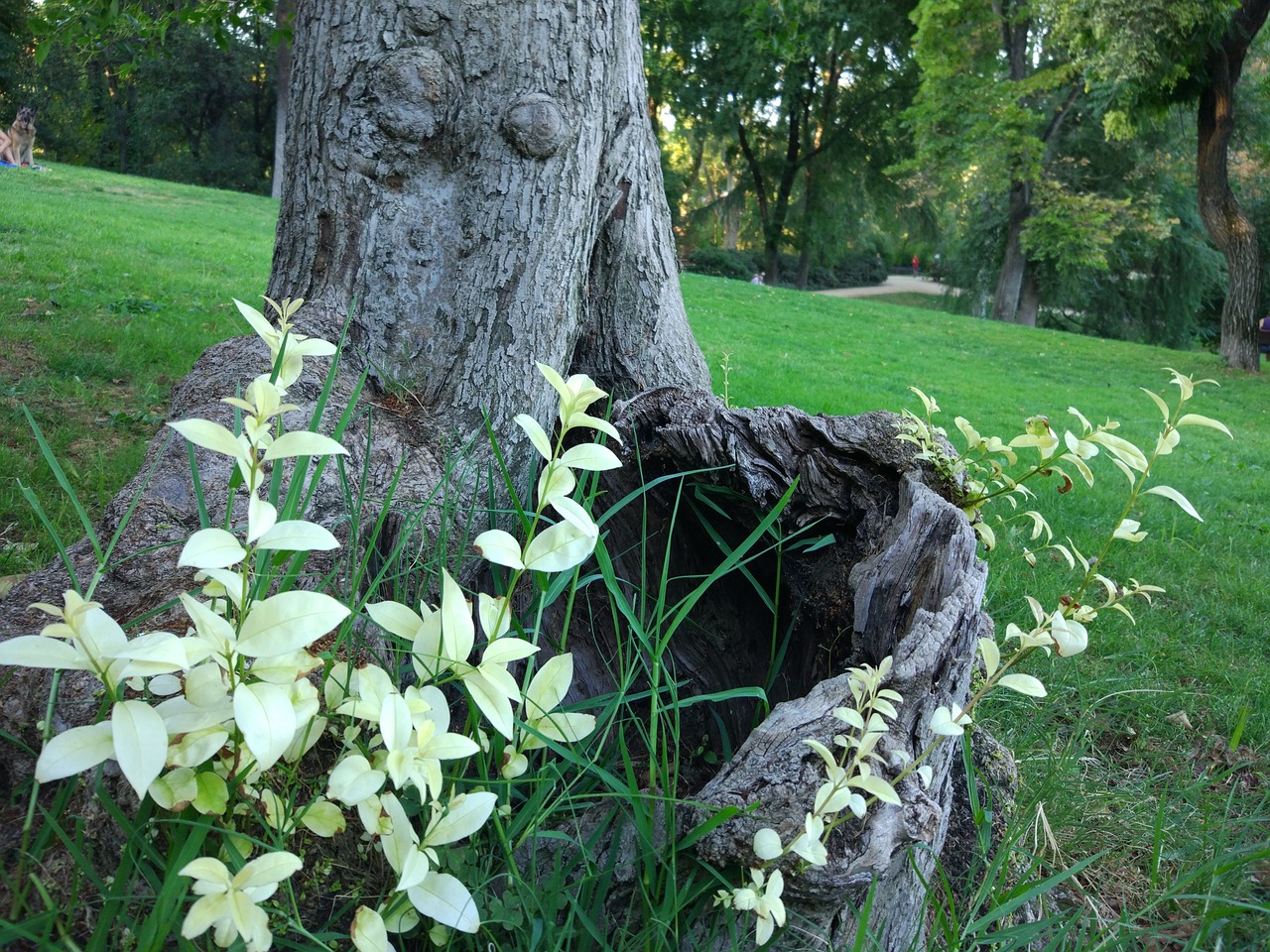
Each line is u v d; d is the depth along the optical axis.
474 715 1.52
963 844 2.28
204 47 38.06
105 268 9.43
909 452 2.52
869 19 31.09
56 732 1.46
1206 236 30.81
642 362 3.29
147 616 1.50
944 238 41.25
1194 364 17.48
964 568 2.08
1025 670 3.44
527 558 1.29
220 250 12.64
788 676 2.62
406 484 2.34
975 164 25.12
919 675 1.79
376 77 2.55
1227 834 2.63
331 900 1.55
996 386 12.65
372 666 1.30
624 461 2.72
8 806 1.46
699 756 2.54
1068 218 25.00
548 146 2.62
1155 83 15.09
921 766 1.67
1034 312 33.28
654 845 1.67
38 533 3.65
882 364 13.25
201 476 2.18
